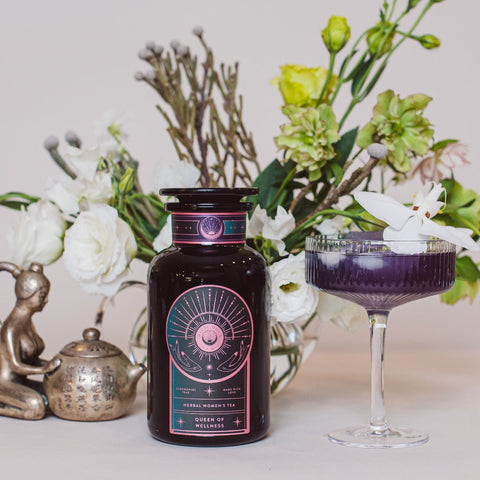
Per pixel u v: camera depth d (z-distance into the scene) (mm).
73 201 1198
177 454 1086
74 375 1169
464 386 1307
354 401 1255
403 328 1705
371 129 1203
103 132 1261
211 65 1279
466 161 1230
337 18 1215
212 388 1093
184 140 1259
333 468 1053
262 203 1225
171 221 1135
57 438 1129
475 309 1835
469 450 1098
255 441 1119
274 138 1196
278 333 1235
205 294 1086
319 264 1091
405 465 1060
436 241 1075
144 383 1286
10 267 1209
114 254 1154
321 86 1236
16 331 1196
